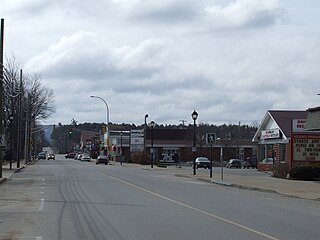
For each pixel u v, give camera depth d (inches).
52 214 667.4
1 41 1454.2
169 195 981.2
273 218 643.5
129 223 582.9
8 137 3531.0
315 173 1533.0
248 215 669.9
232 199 922.7
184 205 789.2
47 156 5462.6
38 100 4111.7
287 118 2282.2
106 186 1216.2
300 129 2014.0
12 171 2007.9
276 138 2258.9
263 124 2453.2
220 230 531.2
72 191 1058.7
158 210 717.3
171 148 4392.2
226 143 4244.6
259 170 2490.2
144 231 523.2
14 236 494.9
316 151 1664.6
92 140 6870.1
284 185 1305.4
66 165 3041.3
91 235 498.6
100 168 2534.5
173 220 609.3
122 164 3329.2
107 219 617.9
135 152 3902.6
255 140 2541.8
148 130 4554.6
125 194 991.0
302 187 1243.2
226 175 1909.4
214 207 767.1
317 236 501.7
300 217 665.6
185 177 1777.8
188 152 4382.4
